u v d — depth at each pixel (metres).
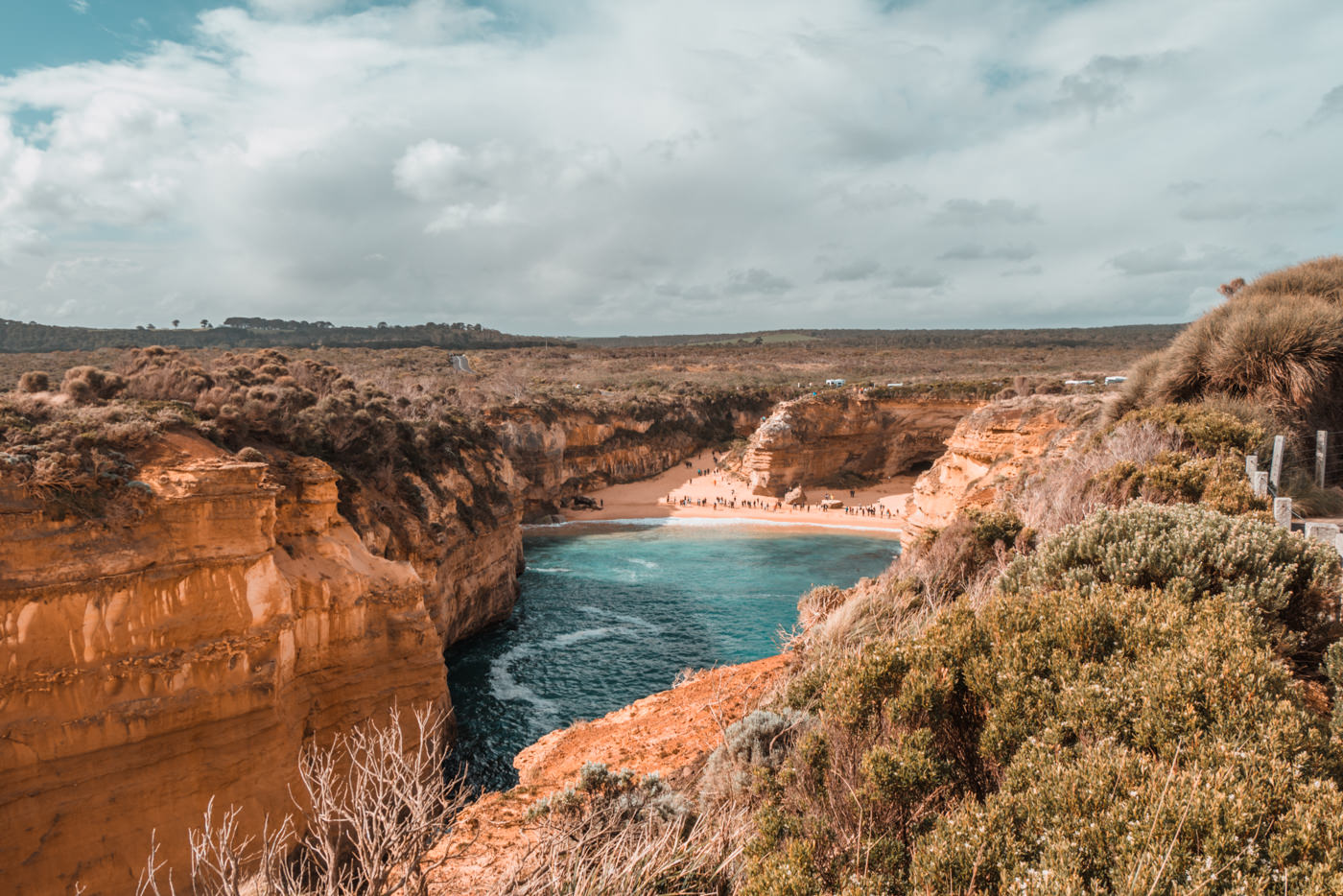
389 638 23.41
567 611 47.09
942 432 95.62
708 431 115.38
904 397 95.62
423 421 41.62
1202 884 3.25
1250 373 15.63
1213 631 5.40
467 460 44.34
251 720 17.81
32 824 14.80
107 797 15.66
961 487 51.47
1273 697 4.73
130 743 16.06
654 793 6.93
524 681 34.16
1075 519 11.61
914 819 4.69
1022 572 8.97
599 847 5.72
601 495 95.88
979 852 3.91
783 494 94.12
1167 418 14.48
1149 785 4.00
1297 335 15.15
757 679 11.27
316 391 33.84
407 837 4.57
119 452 17.97
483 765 25.97
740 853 5.18
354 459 31.81
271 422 25.53
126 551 16.39
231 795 17.20
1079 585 7.41
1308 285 18.53
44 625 15.38
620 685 33.84
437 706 24.69
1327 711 5.91
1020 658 5.57
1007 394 79.88
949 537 13.26
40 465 15.99
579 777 7.54
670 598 50.78
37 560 15.39
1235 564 7.35
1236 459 12.08
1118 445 14.30
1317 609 7.18
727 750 7.37
